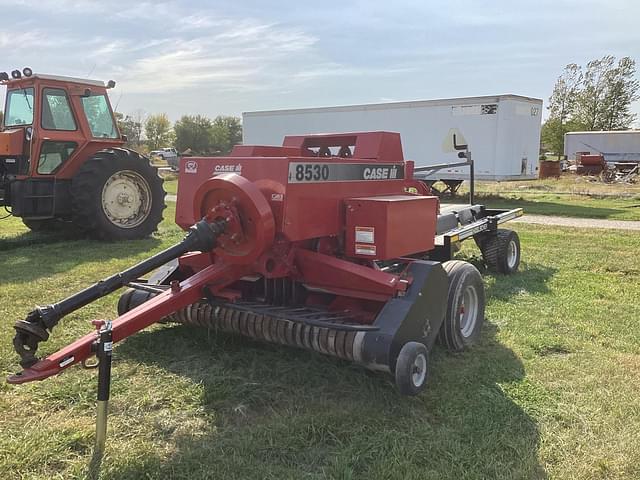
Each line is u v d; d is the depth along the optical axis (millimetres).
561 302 5555
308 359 3824
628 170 31156
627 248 8609
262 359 3861
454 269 4188
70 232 9734
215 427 3033
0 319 4801
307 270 3666
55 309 2762
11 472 2582
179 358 3953
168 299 3184
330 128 19547
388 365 3189
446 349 4137
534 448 2840
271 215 3225
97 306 5188
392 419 3123
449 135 17078
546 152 60781
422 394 3414
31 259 7441
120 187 8977
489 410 3229
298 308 3725
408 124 17859
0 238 9078
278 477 2584
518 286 6219
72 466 2629
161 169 35250
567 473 2633
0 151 8445
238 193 3184
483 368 3840
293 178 3322
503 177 16375
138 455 2705
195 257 4246
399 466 2654
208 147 71625
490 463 2691
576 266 7316
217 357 3963
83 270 6754
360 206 3641
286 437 2895
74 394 3387
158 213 9453
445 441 2875
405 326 3297
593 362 3982
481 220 6625
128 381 3576
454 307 4023
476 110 16453
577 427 3070
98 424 2689
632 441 2904
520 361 3998
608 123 53312
